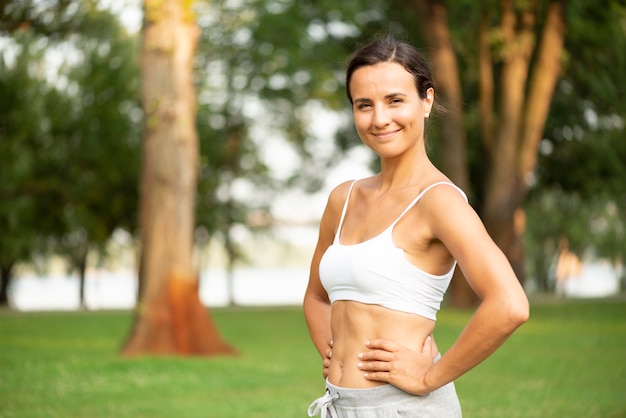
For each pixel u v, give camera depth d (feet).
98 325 64.03
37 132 83.76
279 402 29.81
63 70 84.23
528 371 37.17
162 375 36.04
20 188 85.56
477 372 36.91
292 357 43.45
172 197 43.45
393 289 9.21
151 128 43.78
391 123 9.46
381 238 9.34
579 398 30.01
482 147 87.40
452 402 9.44
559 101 87.56
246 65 97.96
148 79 43.75
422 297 9.29
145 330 42.88
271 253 126.11
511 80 74.69
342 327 9.62
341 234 10.03
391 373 9.10
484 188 84.07
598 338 51.37
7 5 48.75
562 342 49.03
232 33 94.94
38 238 97.14
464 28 78.64
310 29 83.25
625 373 36.40
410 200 9.40
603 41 72.54
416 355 9.10
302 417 26.91
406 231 9.29
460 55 81.10
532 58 78.64
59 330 59.06
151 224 43.55
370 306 9.35
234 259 119.03
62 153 86.17
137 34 84.23
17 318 72.08
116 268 128.57
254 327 63.41
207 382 34.53
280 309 89.40
